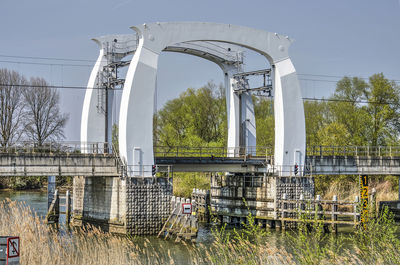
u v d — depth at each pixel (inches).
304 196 2338.8
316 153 3459.6
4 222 1384.1
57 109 3700.8
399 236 1979.6
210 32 2332.7
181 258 1724.9
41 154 2075.5
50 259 1219.2
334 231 2214.6
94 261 1334.9
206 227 2512.3
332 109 3969.0
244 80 2677.2
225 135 4355.3
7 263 917.2
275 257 1176.8
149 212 2148.1
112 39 2514.8
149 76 2194.9
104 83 2477.9
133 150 2160.4
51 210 2472.9
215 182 2775.6
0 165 2007.9
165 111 4451.3
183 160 2368.4
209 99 4419.3
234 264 1187.3
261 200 2487.7
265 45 2438.5
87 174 2149.4
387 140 3718.0
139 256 1732.3
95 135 2485.2
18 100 3558.1
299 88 2497.5
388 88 3710.6
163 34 2234.3
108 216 2220.7
